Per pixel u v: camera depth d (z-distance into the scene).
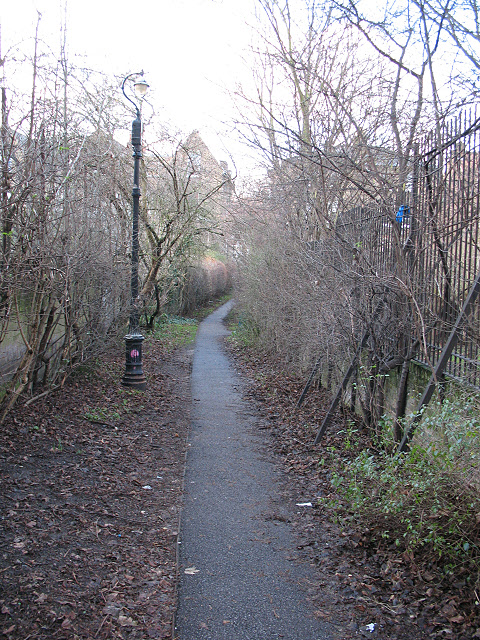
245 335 19.55
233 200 14.12
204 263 34.94
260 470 6.12
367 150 6.55
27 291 6.93
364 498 4.27
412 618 3.19
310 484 5.59
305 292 8.62
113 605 3.31
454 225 4.96
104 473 5.57
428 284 5.52
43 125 6.46
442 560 3.62
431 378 4.89
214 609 3.36
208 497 5.29
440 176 5.26
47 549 3.82
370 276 5.85
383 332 6.42
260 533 4.47
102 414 7.68
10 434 6.01
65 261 6.89
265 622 3.24
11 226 6.07
